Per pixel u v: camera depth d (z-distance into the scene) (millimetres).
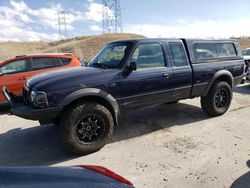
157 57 5469
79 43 73250
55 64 8500
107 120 4750
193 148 4797
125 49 5180
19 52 59219
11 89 7879
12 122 6844
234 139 5152
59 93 4387
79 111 4473
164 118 6539
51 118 4434
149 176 3912
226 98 6602
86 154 4695
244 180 3736
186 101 8094
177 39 5875
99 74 4773
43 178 1884
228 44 6859
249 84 11234
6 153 4941
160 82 5422
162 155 4562
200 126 5918
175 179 3807
